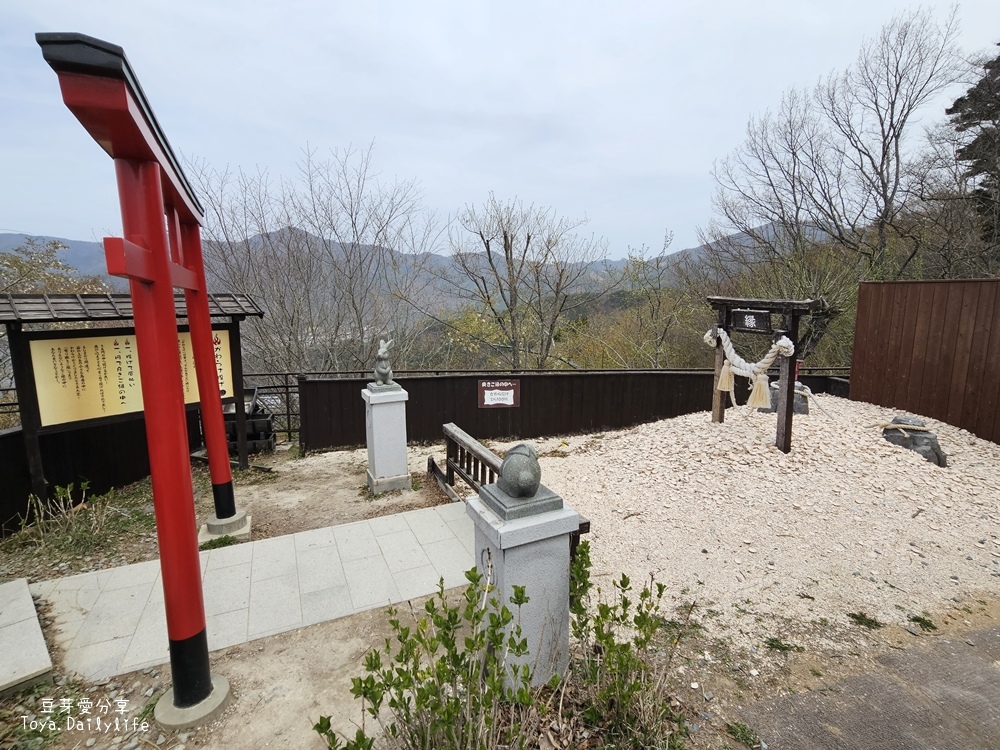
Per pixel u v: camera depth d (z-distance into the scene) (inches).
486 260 577.0
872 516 177.9
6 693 100.3
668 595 136.2
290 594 135.3
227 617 125.6
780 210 561.3
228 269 464.8
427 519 178.5
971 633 121.9
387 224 504.1
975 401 249.6
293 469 245.3
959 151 490.0
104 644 115.7
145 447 230.2
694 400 344.5
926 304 271.6
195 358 164.4
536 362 608.7
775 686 103.7
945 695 101.9
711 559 154.6
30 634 114.5
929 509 182.7
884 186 525.0
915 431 232.5
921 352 274.5
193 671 94.7
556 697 96.0
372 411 203.9
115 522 179.8
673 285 629.0
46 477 185.6
